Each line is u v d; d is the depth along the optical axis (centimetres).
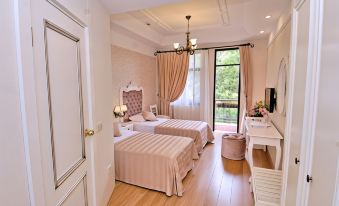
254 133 270
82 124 153
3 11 75
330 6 84
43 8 102
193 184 278
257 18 313
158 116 556
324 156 85
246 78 496
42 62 101
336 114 75
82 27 155
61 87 122
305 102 108
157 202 236
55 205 111
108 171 232
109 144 237
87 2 162
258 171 227
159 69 598
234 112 566
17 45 81
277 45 332
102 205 207
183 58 561
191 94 575
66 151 128
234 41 506
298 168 120
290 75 146
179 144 299
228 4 338
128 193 254
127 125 420
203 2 331
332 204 75
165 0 200
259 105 411
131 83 480
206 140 456
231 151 368
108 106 232
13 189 79
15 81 81
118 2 204
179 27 477
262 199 179
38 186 93
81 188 151
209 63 546
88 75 164
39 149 94
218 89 567
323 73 90
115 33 420
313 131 99
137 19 417
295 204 124
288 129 150
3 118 74
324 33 90
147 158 260
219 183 281
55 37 115
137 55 504
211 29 497
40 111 99
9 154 77
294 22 142
